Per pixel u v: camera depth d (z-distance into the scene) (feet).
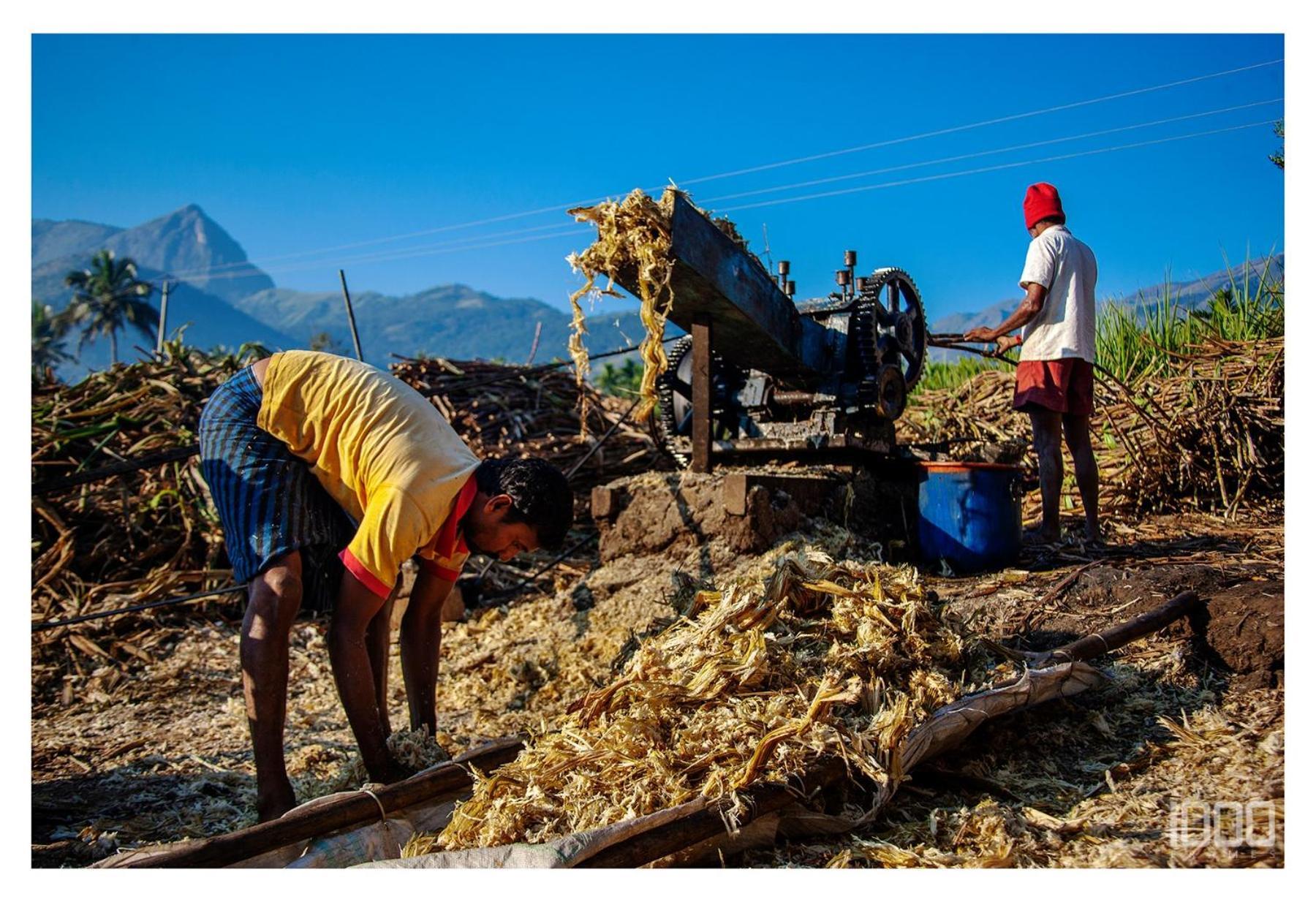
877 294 19.40
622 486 18.83
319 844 9.14
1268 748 10.46
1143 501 21.80
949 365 35.19
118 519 23.02
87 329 334.44
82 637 19.34
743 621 11.32
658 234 15.61
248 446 10.88
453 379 29.22
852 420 19.69
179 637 20.18
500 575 22.29
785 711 10.06
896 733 9.80
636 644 14.97
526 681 15.83
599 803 9.05
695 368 18.01
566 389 30.96
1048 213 17.87
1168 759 10.62
